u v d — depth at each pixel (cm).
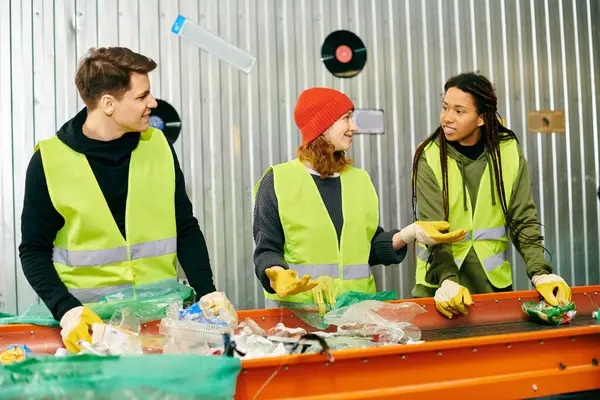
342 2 420
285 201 251
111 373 153
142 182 225
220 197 398
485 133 269
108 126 219
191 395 153
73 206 214
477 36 444
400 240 248
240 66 400
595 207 462
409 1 433
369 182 266
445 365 177
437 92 437
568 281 456
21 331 200
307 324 225
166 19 389
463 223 269
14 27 367
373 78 425
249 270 403
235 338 179
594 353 195
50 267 211
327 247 252
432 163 269
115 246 220
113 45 380
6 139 365
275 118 407
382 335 198
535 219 266
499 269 270
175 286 224
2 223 364
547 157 454
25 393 150
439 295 230
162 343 184
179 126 390
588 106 462
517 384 183
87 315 187
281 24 409
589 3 463
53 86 371
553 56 457
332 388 166
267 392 161
